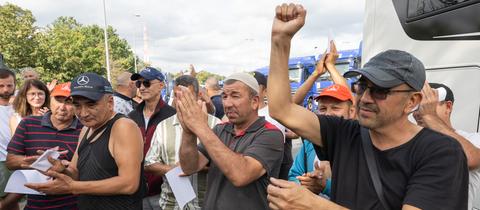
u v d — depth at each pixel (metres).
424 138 1.27
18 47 28.73
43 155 2.08
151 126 3.56
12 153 2.86
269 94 1.60
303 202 1.26
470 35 2.02
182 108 1.95
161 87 3.69
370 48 2.80
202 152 2.32
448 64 2.16
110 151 2.12
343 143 1.48
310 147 2.61
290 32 1.53
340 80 2.95
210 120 3.21
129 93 5.25
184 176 2.36
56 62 33.47
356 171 1.38
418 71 1.26
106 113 2.18
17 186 2.26
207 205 2.19
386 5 2.62
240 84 2.18
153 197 3.24
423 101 1.71
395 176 1.27
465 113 2.09
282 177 3.31
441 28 2.18
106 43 25.69
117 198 2.12
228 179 1.97
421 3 2.31
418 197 1.16
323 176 2.17
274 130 2.14
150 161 3.06
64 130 2.91
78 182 2.03
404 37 2.45
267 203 2.03
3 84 3.95
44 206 2.71
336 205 1.27
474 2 1.99
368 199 1.31
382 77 1.24
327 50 3.10
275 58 1.58
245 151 2.09
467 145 1.65
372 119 1.30
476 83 2.03
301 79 14.43
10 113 3.99
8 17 29.31
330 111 2.73
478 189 1.86
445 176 1.18
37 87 3.80
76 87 2.09
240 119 2.19
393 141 1.32
